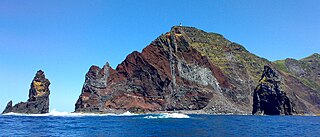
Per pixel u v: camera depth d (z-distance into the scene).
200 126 90.25
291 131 80.25
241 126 95.00
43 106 194.00
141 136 62.97
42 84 197.00
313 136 67.81
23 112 190.25
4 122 105.00
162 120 120.81
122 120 121.19
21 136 61.84
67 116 166.50
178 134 66.81
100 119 130.50
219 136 64.25
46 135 63.97
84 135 64.38
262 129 85.44
